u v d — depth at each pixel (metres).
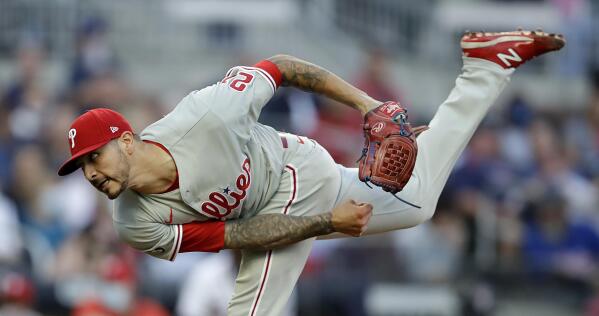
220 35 53.84
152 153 18.69
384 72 49.00
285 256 20.20
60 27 52.66
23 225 38.50
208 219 19.47
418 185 20.83
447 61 55.88
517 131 48.88
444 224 38.81
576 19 54.72
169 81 52.09
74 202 39.31
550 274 38.28
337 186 20.45
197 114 18.84
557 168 46.31
